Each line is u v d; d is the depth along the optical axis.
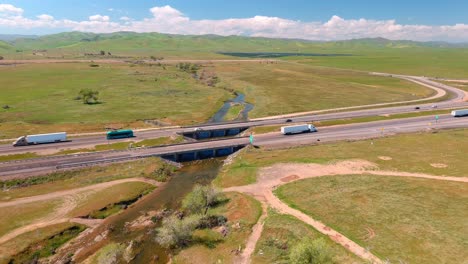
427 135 108.06
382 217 57.25
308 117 134.12
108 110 145.25
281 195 67.88
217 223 58.66
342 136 109.19
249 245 51.47
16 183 72.44
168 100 170.50
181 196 72.56
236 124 124.25
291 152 94.44
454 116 132.00
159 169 83.88
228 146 99.50
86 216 61.28
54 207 63.34
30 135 99.62
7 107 145.25
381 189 68.44
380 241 50.41
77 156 88.44
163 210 65.62
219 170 88.31
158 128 119.25
